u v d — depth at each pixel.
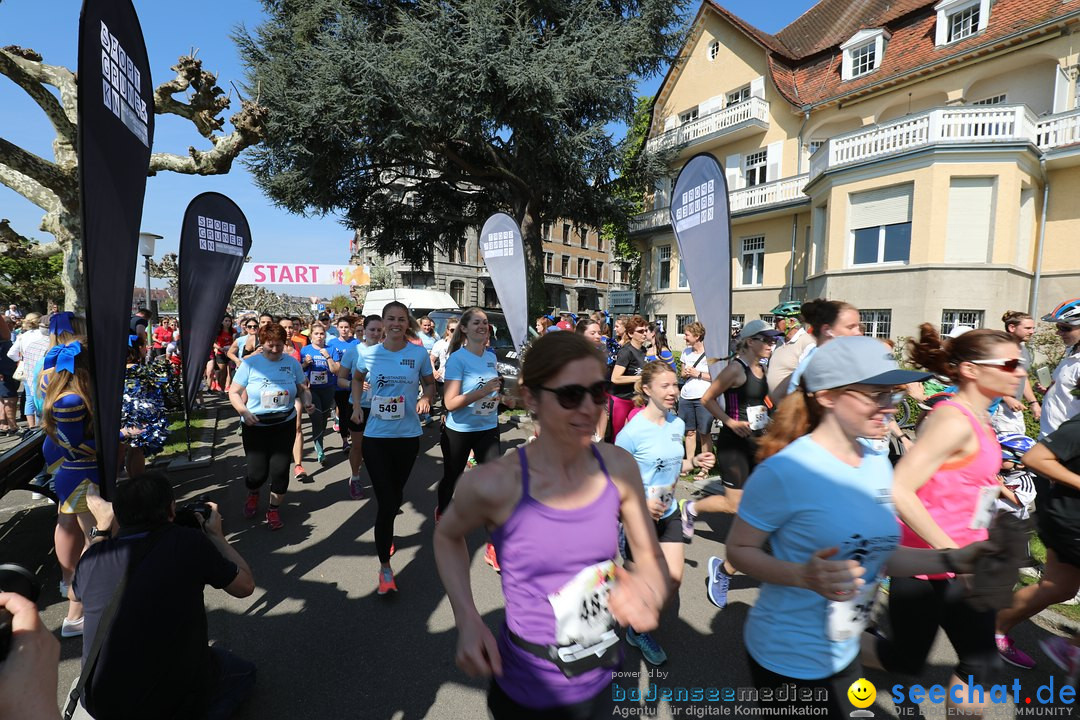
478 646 1.39
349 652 2.92
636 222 23.92
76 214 5.14
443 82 14.46
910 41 16.56
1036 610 2.59
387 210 21.81
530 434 8.05
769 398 3.82
